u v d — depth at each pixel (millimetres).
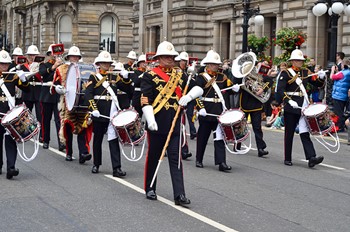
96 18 61969
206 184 11562
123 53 62781
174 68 10117
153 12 43844
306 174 12883
